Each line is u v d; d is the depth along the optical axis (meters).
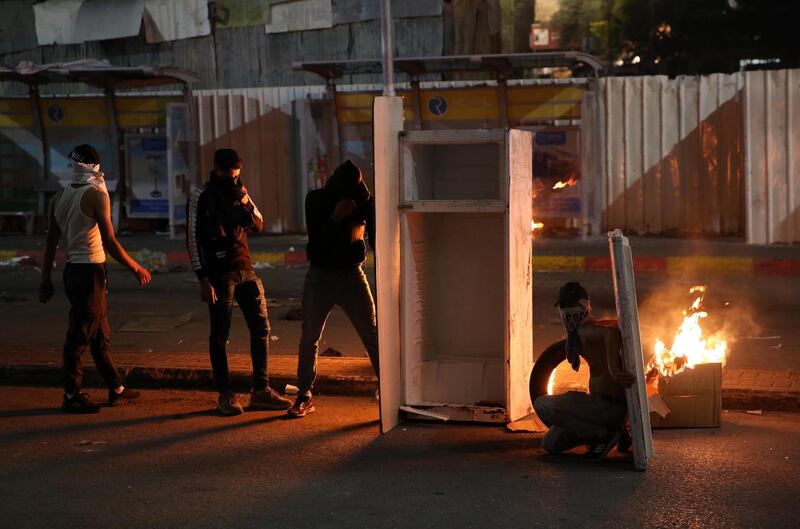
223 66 33.88
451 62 27.00
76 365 11.85
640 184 28.39
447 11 32.16
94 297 11.84
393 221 10.98
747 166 26.14
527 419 11.05
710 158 27.88
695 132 27.92
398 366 11.17
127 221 31.41
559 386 11.92
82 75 29.30
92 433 10.91
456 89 28.08
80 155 11.77
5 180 31.56
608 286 20.86
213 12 33.72
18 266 25.23
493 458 9.82
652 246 26.05
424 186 11.51
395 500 8.59
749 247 25.70
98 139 30.84
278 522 8.09
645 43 57.09
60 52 35.69
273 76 33.44
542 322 17.03
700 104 27.77
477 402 11.48
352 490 8.88
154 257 24.27
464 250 11.76
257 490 8.91
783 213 26.22
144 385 13.25
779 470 9.26
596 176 27.89
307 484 9.06
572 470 9.38
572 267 23.47
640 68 56.22
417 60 26.61
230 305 11.65
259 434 10.81
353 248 11.22
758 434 10.47
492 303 11.73
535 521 8.03
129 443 10.50
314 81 33.12
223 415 11.66
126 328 16.70
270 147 30.78
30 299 20.05
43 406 12.20
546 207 28.00
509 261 10.65
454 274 11.80
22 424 11.33
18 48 36.19
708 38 55.12
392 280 10.98
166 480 9.23
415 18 31.88
